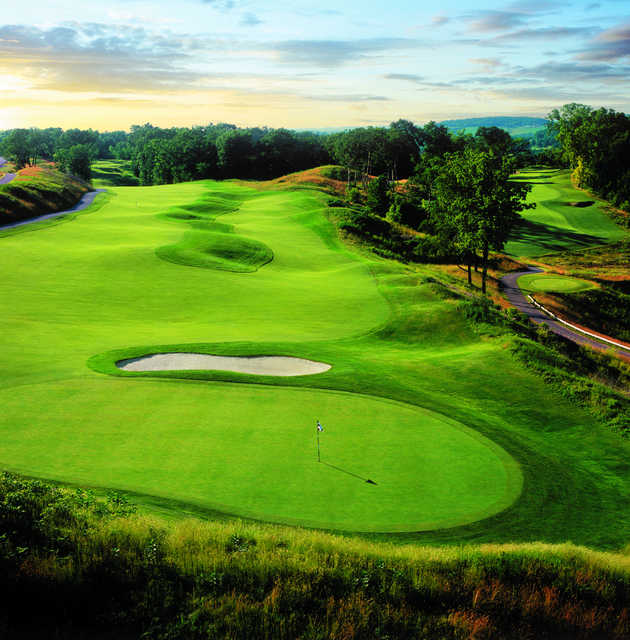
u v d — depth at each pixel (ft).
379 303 150.41
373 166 562.66
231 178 638.94
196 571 39.55
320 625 35.78
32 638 32.27
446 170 215.51
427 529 49.32
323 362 102.53
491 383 96.73
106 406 74.79
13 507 43.86
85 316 128.67
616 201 424.87
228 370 95.40
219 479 55.67
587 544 51.21
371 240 272.51
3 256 173.68
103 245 197.57
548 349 120.67
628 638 37.60
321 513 50.37
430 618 37.45
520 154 583.99
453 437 70.54
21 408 73.00
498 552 44.65
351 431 70.23
